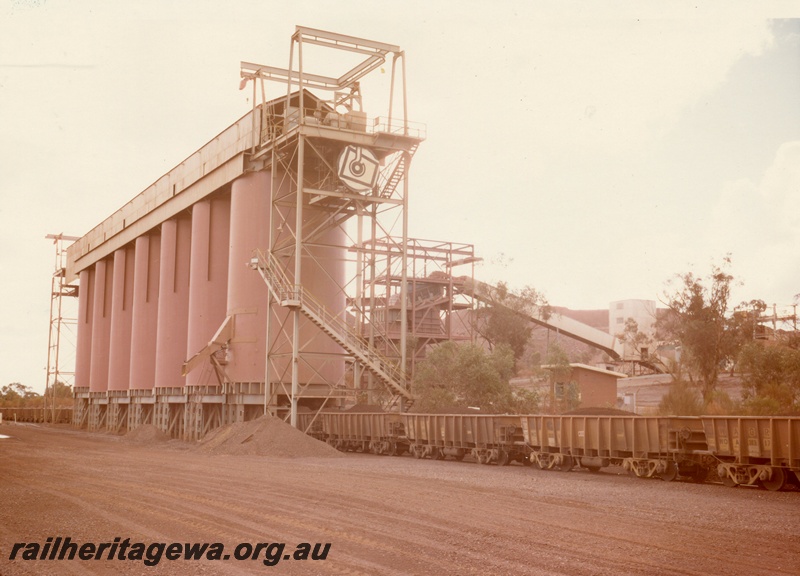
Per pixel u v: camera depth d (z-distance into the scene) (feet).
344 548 38.96
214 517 48.93
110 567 36.50
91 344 267.39
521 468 88.38
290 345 140.26
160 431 170.50
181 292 187.83
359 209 136.98
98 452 116.57
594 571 33.50
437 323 228.02
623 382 230.07
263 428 117.08
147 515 50.24
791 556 36.73
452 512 49.90
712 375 153.79
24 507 54.34
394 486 65.16
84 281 277.23
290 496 58.39
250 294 146.41
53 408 294.46
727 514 49.85
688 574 32.94
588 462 81.10
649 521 46.42
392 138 132.57
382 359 128.88
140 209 211.61
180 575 34.65
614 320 311.68
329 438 127.34
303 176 137.80
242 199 149.38
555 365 161.17
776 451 63.72
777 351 134.62
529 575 32.94
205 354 144.97
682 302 160.56
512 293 248.11
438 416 102.83
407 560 36.11
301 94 127.13
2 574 35.42
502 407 136.98
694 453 71.36
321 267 133.69
